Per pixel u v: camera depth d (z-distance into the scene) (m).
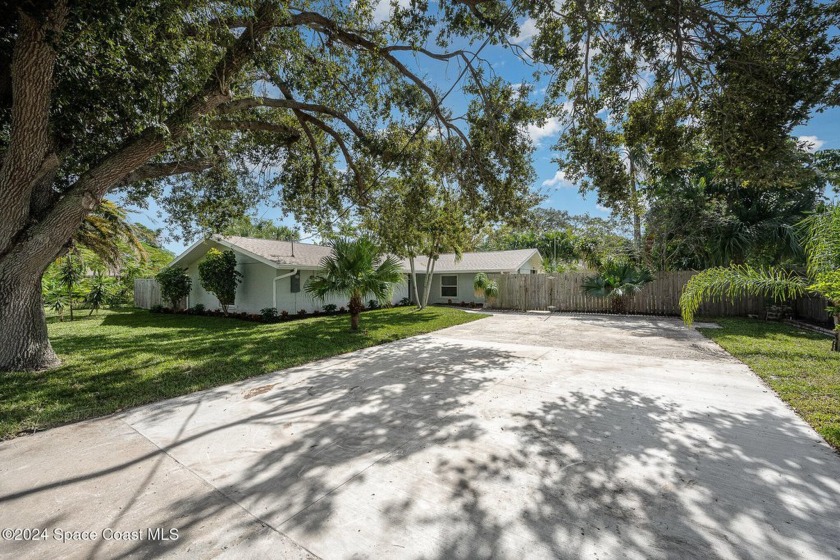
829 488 2.39
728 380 4.84
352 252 9.25
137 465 2.86
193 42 4.56
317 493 2.45
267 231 21.31
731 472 2.61
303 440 3.26
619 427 3.42
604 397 4.27
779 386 4.42
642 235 15.87
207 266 13.05
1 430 3.46
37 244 5.11
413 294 20.64
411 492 2.44
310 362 6.29
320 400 4.32
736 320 10.95
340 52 7.24
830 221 4.32
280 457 2.95
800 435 3.17
